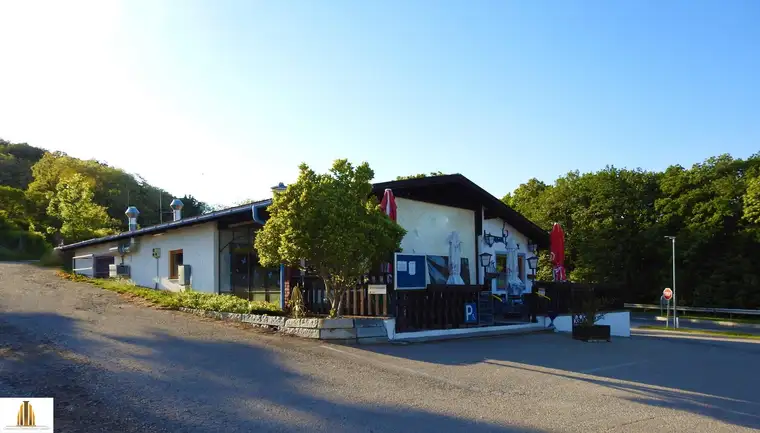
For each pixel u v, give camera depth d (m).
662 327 29.62
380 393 7.29
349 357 9.54
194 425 5.70
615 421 6.43
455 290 14.20
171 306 14.40
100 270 25.69
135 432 5.43
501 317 18.25
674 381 9.18
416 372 8.71
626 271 42.38
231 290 17.83
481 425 6.08
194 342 10.01
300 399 6.80
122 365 8.09
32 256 39.38
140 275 22.31
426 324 13.27
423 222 17.45
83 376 7.40
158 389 6.95
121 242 23.73
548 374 9.20
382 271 13.30
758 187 34.41
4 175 66.12
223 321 12.56
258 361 8.75
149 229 20.69
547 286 16.89
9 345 9.17
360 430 5.75
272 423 5.86
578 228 44.50
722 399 7.91
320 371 8.35
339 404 6.67
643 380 9.12
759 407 7.50
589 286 18.03
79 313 13.02
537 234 22.14
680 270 39.72
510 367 9.64
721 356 13.12
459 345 12.10
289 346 10.10
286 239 11.08
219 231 17.98
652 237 40.41
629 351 12.87
